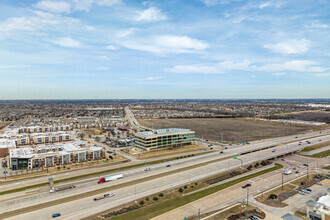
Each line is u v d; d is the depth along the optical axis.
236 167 157.50
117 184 128.00
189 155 191.00
